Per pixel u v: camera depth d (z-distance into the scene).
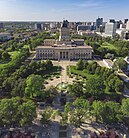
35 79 161.75
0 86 174.00
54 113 132.00
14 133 118.62
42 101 161.38
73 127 127.19
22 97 164.62
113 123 129.62
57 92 176.88
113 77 197.00
